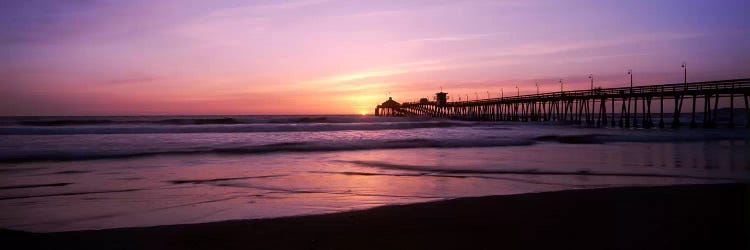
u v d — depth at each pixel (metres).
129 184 10.40
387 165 13.94
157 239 5.71
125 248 5.36
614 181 10.80
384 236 5.79
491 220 6.54
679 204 7.43
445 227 6.18
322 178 11.33
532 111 55.41
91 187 9.98
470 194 9.20
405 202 8.36
